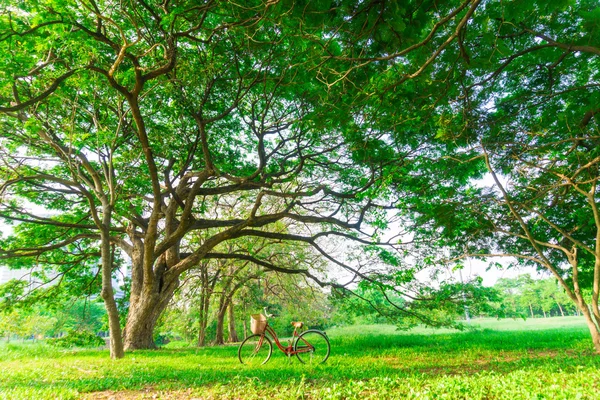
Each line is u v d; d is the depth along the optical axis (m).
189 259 15.26
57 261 18.28
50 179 13.05
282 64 10.35
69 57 10.13
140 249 16.48
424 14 5.00
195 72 10.15
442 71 7.30
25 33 6.43
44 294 18.16
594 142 9.27
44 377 7.64
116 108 12.19
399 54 4.73
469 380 6.14
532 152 9.95
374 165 12.97
